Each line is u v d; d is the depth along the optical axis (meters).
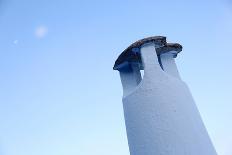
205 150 3.97
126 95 5.09
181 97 4.40
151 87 4.50
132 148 4.32
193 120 4.21
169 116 4.14
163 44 5.12
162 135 4.02
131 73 5.59
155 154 3.94
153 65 4.69
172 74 5.08
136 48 5.07
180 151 3.81
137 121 4.39
